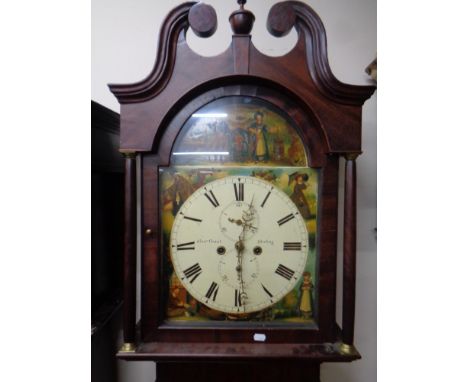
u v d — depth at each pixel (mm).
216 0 1080
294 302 781
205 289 775
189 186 775
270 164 779
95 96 1108
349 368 1162
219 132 776
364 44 1114
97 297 987
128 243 749
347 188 754
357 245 1150
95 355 944
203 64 729
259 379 850
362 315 1160
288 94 753
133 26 1099
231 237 774
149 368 1143
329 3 1105
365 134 1136
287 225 779
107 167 1011
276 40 1093
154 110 732
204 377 854
